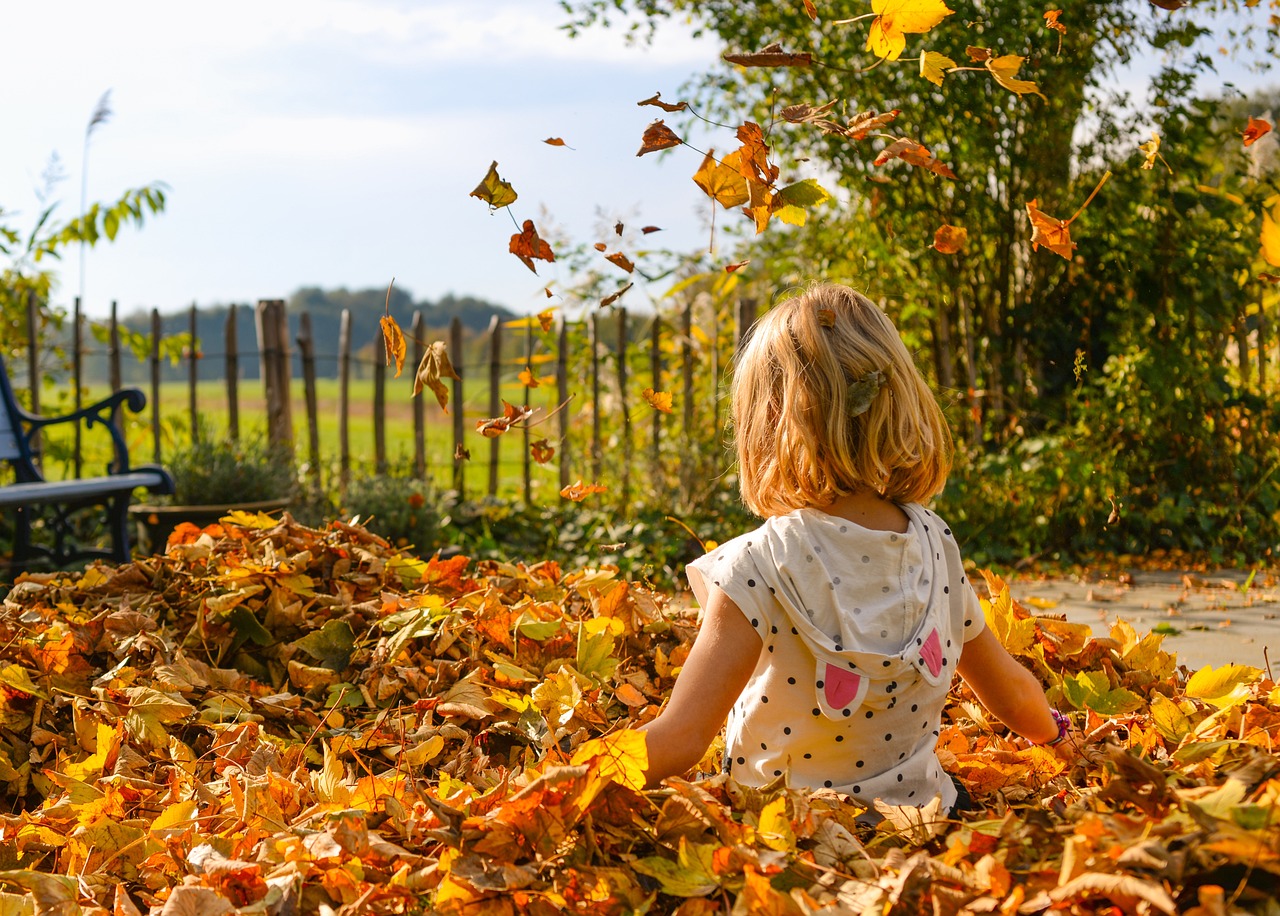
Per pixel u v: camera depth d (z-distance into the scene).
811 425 1.44
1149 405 6.06
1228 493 6.17
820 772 1.43
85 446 6.85
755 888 1.12
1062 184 6.51
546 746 2.00
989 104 6.07
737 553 1.43
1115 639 2.57
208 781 2.03
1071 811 1.25
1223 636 3.97
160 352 6.62
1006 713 1.68
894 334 1.52
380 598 2.82
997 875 1.10
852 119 1.44
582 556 5.82
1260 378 6.48
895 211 6.30
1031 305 6.62
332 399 22.42
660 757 1.33
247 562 2.80
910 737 1.46
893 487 1.50
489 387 6.65
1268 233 1.25
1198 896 1.03
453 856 1.24
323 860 1.33
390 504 5.57
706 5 6.34
